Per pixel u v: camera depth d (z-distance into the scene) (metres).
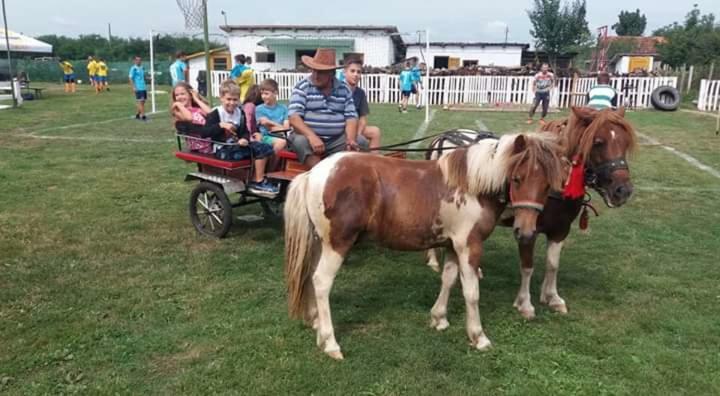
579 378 3.71
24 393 3.48
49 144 12.38
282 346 4.05
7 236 6.27
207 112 7.05
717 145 12.71
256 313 4.57
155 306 4.66
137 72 16.62
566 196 4.23
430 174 3.89
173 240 6.30
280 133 6.14
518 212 3.60
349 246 3.88
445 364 3.87
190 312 4.57
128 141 12.87
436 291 5.09
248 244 6.20
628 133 4.21
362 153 4.04
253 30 32.12
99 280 5.16
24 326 4.26
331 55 5.08
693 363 3.89
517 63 36.94
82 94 27.80
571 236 6.66
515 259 5.94
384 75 24.00
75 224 6.78
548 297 4.79
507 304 4.85
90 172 9.62
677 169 10.23
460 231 3.86
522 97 23.47
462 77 23.56
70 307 4.61
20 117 17.25
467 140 4.95
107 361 3.84
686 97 24.14
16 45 25.16
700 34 32.19
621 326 4.43
